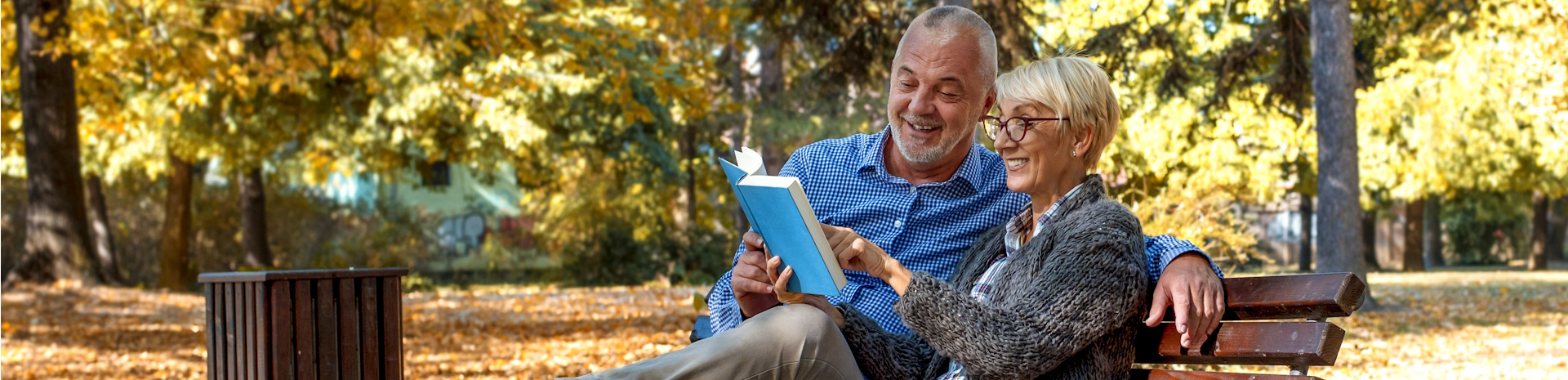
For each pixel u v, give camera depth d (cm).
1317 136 1217
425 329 1188
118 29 1386
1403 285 1948
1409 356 906
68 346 1036
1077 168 249
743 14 1366
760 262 270
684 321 1241
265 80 1455
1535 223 2973
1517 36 1346
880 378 269
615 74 1335
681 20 1294
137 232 2570
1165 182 951
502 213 2809
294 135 2123
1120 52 1197
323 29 1424
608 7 1316
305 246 2483
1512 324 1185
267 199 2491
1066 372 224
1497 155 2012
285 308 343
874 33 1255
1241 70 1337
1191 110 1338
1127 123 1241
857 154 353
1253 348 209
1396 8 1686
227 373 353
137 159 1973
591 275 2133
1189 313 211
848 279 329
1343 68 1195
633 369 227
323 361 350
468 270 2509
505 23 1238
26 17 1570
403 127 1998
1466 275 2448
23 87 1595
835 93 1409
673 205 2427
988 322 217
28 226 1608
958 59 319
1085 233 224
